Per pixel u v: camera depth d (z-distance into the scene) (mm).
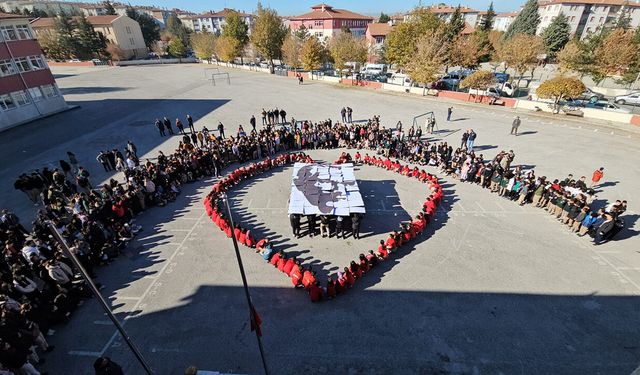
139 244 14844
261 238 15227
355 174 21781
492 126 30281
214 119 34312
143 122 33406
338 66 54438
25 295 10484
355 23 102375
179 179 20094
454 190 19422
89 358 9773
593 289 12055
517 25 72750
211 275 12930
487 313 11117
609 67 39500
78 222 14281
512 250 14164
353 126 26750
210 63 85875
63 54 82750
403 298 11789
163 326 10781
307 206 15055
